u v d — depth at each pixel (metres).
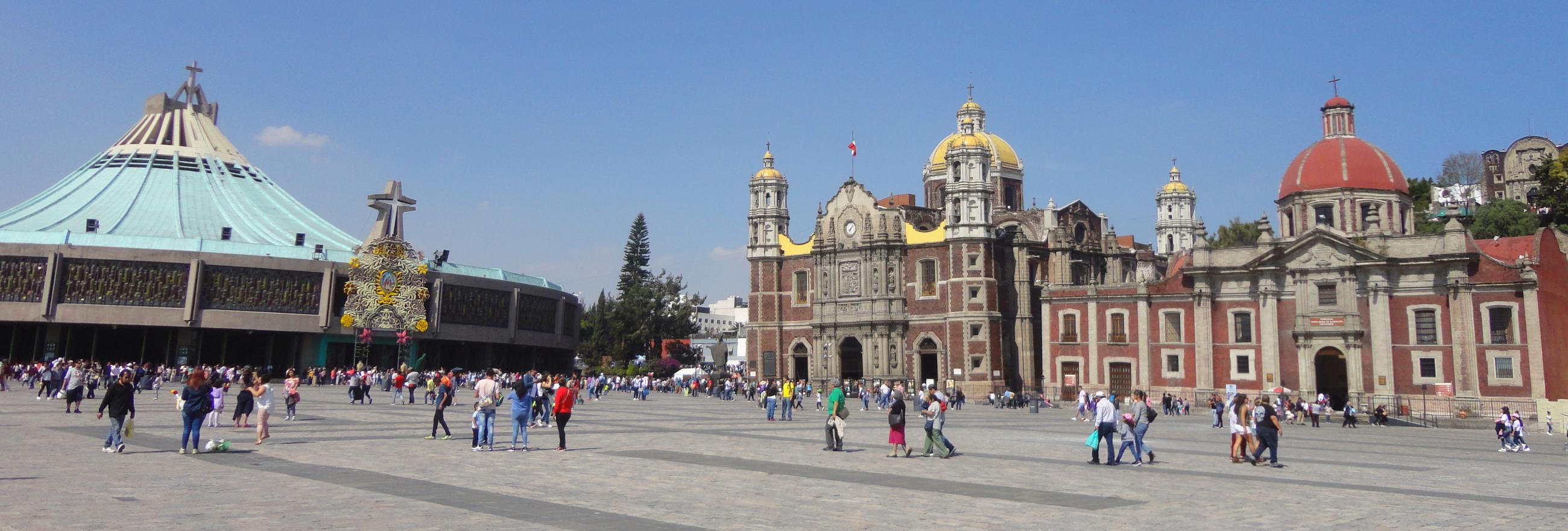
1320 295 81.31
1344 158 88.75
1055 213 111.44
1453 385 74.62
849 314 109.94
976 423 58.56
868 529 17.14
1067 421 64.06
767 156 119.50
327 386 100.06
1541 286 73.38
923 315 105.94
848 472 26.73
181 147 140.88
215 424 39.00
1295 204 90.44
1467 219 96.56
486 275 128.88
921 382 106.06
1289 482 26.00
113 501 18.59
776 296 115.88
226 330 108.31
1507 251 80.56
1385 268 78.38
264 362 112.88
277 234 126.25
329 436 35.69
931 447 32.25
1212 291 86.50
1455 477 28.88
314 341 111.88
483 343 126.06
